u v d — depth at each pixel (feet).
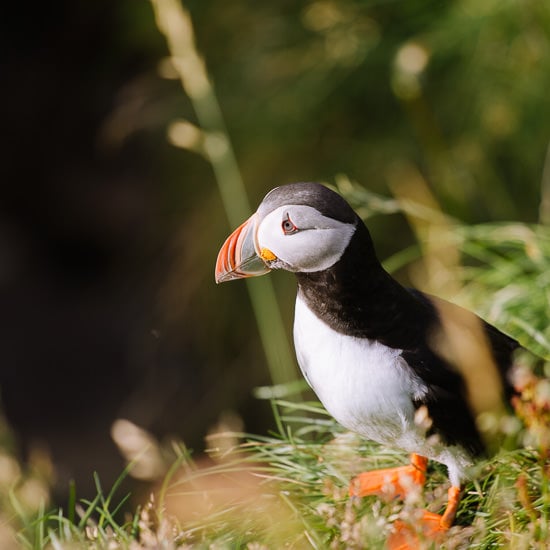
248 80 37.40
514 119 33.53
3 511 18.90
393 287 17.40
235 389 38.47
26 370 49.67
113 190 51.60
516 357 18.20
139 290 44.73
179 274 38.99
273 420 37.81
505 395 17.58
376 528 15.37
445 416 17.02
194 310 38.81
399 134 35.70
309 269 17.03
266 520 18.28
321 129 36.78
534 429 16.07
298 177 36.27
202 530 18.47
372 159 35.68
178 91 39.60
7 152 52.16
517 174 34.19
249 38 37.68
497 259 24.90
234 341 38.73
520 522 17.38
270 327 30.07
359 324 17.11
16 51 52.29
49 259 53.47
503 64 33.17
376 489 18.39
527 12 32.09
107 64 49.03
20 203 52.90
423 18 34.63
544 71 32.68
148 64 44.11
